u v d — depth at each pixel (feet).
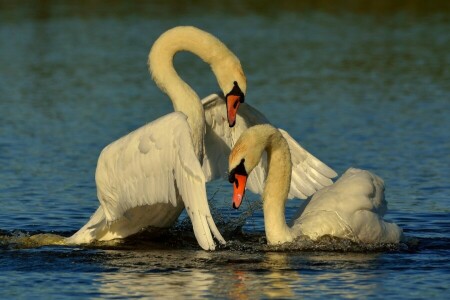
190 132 38.70
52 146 65.62
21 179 56.85
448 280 35.70
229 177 40.50
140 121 73.67
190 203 37.60
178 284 35.01
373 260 39.19
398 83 90.94
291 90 86.79
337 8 145.07
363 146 65.67
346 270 37.32
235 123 47.21
